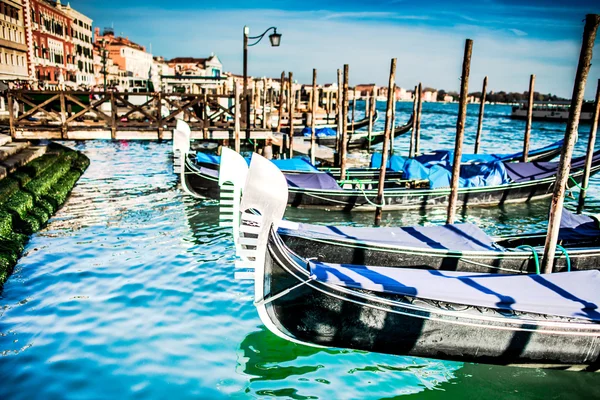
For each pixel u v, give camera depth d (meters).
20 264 8.76
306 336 6.11
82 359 5.97
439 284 5.95
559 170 6.34
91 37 55.94
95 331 6.60
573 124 6.12
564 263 7.51
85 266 8.77
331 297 5.89
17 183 12.38
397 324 5.88
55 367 5.79
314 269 6.10
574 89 6.06
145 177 17.36
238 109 14.52
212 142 24.45
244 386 5.63
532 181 13.90
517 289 5.89
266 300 5.76
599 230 8.30
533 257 7.43
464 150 29.52
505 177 13.73
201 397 5.42
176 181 16.53
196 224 11.45
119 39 72.62
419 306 5.79
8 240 9.27
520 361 5.93
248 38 18.58
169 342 6.40
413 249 7.45
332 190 12.73
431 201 13.21
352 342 6.09
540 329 5.68
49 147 21.12
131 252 9.52
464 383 5.88
